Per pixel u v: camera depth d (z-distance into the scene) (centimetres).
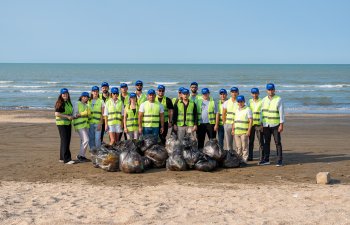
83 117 1166
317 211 703
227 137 1197
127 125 1154
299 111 3294
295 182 955
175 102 1177
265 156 1152
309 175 1029
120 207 734
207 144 1107
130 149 1069
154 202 773
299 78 9044
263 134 1167
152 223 641
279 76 9975
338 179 991
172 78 9025
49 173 1050
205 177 1002
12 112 3000
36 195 831
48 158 1265
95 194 841
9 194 836
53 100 4153
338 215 678
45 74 10625
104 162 1054
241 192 856
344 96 4641
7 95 4672
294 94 4888
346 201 773
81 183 946
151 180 972
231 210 720
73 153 1377
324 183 934
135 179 982
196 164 1057
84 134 1173
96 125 1198
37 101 4056
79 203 767
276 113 1117
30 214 693
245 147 1149
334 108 3538
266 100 1131
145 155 1096
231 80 8231
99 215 687
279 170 1085
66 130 1162
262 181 965
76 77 9212
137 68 17262
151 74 11112
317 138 1791
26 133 1938
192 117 1166
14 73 11125
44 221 653
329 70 14738
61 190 877
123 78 8912
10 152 1397
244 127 1140
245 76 9981
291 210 714
